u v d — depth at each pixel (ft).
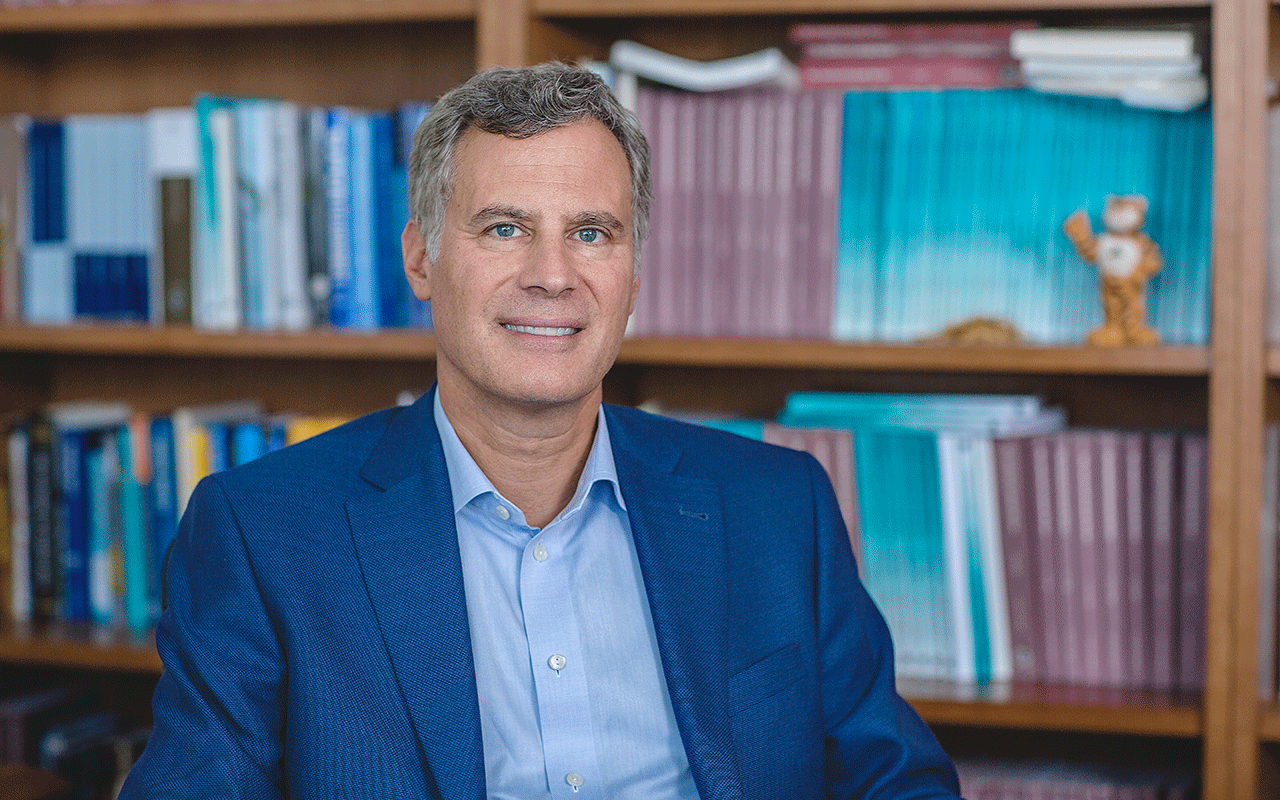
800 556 3.82
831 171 5.36
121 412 6.49
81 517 6.17
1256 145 4.79
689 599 3.58
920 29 5.25
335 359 6.81
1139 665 5.20
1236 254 4.83
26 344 5.95
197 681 3.27
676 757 3.54
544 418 3.41
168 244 5.91
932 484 5.32
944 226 5.32
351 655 3.26
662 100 5.48
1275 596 5.01
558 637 3.51
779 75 5.30
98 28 5.93
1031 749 6.22
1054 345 5.04
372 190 5.76
